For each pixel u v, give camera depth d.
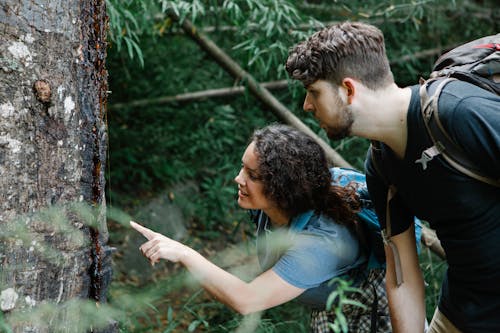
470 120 1.48
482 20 5.08
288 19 3.32
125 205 4.31
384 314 2.08
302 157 1.92
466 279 1.74
